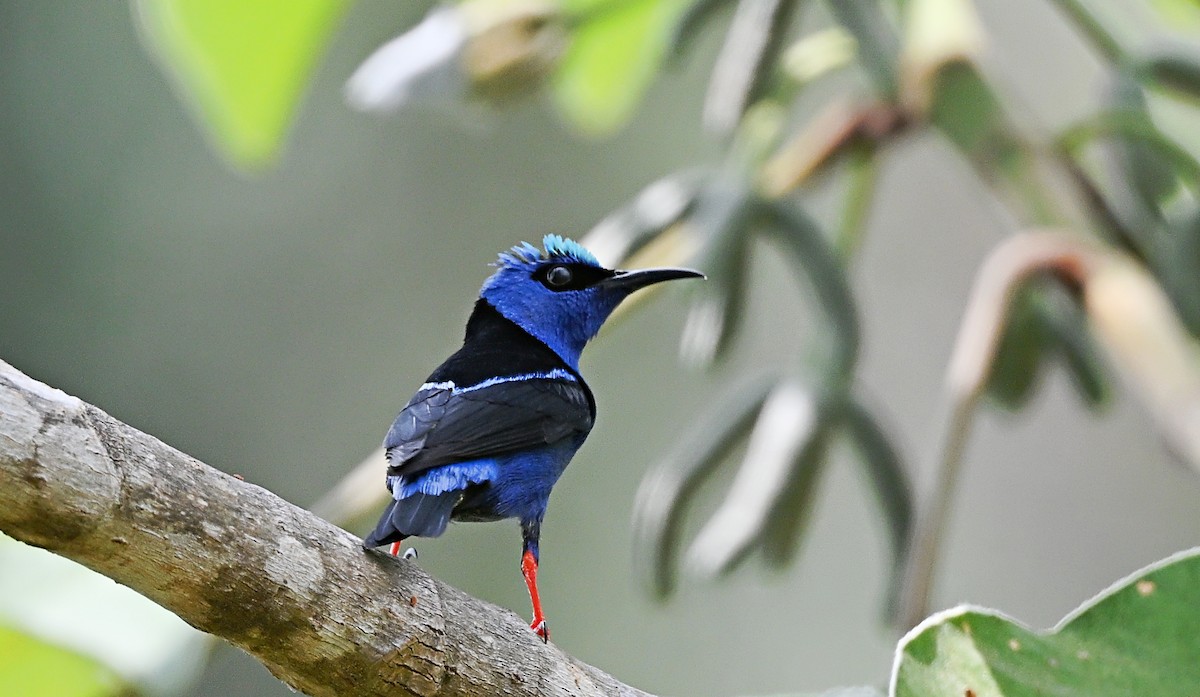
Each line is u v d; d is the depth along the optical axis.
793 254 9.10
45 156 18.20
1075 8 9.05
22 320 17.94
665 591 9.23
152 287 18.56
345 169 19.62
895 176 18.30
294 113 9.97
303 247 19.30
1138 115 8.65
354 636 6.15
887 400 18.02
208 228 18.89
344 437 18.94
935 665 6.06
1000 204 9.29
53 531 5.55
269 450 18.67
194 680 7.96
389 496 8.85
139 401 18.23
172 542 5.73
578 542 19.12
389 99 9.27
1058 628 6.12
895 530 9.03
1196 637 6.01
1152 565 6.15
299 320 19.11
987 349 7.97
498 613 6.62
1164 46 8.81
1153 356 7.67
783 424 8.95
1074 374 9.40
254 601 5.94
